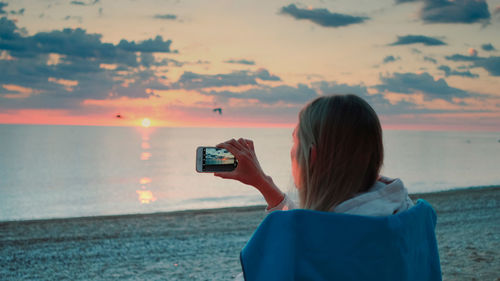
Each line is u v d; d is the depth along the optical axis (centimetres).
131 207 3016
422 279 118
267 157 10569
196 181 5353
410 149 14300
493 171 6200
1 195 4025
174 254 948
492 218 1377
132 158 10419
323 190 112
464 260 803
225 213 1595
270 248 98
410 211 114
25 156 10888
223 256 923
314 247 99
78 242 1088
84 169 7419
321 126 113
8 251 995
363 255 100
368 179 117
